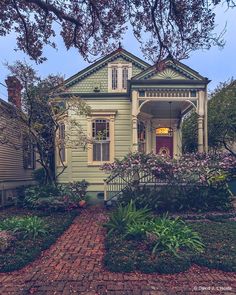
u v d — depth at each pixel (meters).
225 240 6.83
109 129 14.88
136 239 6.47
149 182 11.98
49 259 5.96
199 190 11.28
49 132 13.68
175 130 16.61
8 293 4.46
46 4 6.41
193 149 21.09
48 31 7.23
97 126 14.91
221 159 11.38
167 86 13.24
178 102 14.48
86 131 14.77
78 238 7.62
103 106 15.00
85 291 4.48
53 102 13.05
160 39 6.67
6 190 15.08
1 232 6.71
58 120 13.68
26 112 13.06
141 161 11.48
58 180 14.77
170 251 5.71
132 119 13.35
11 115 13.05
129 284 4.72
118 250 5.93
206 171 11.11
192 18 6.21
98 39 7.20
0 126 14.06
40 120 13.36
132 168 11.37
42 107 12.88
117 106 15.02
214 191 11.37
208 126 18.69
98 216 10.81
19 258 5.64
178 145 16.50
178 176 11.20
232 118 18.11
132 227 6.82
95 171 14.71
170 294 4.38
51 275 5.11
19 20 6.93
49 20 7.11
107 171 12.66
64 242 7.25
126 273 5.17
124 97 15.02
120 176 12.21
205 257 5.59
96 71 15.61
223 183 11.62
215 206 11.06
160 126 16.62
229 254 5.80
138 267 5.29
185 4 6.06
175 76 13.73
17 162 16.89
